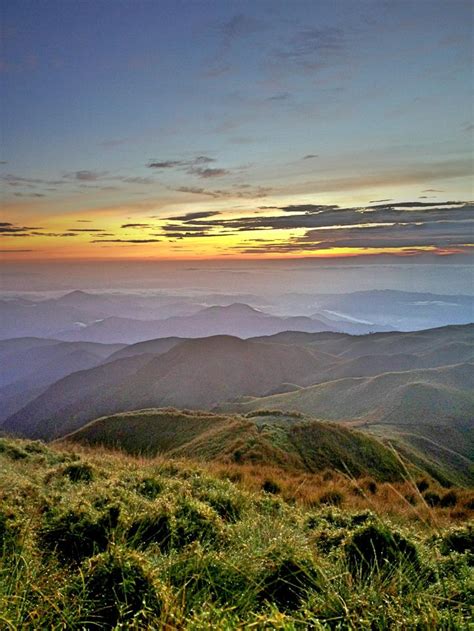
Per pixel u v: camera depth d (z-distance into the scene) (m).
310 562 4.12
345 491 14.49
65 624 3.29
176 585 3.88
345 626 3.26
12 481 8.93
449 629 3.16
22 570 3.98
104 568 3.77
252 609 3.52
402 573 3.95
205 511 6.00
